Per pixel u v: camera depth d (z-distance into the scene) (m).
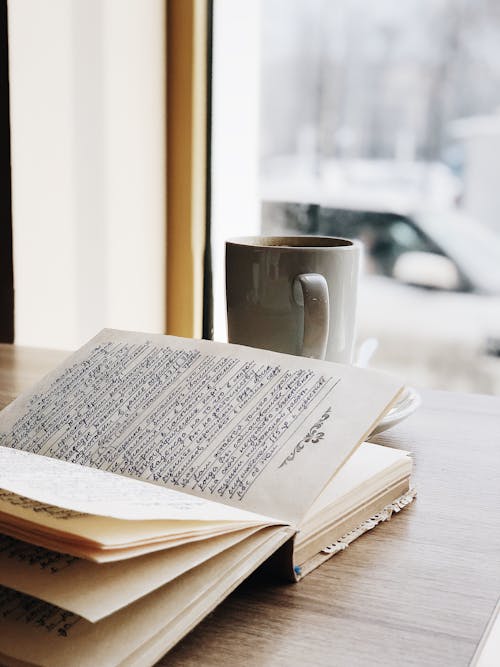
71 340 1.08
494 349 1.57
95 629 0.27
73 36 1.03
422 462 0.50
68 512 0.29
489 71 1.65
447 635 0.30
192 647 0.29
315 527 0.35
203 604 0.28
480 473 0.48
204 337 1.36
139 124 1.20
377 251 1.65
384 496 0.42
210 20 1.27
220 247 1.38
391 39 1.66
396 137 1.68
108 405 0.45
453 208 1.68
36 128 0.97
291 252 0.56
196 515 0.30
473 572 0.36
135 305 1.24
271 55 1.48
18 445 0.43
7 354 0.76
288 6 1.52
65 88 1.02
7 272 0.94
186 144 1.27
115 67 1.12
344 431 0.37
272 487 0.36
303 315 0.57
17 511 0.29
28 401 0.47
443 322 1.64
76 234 1.07
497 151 1.65
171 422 0.42
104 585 0.27
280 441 0.38
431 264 1.65
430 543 0.39
